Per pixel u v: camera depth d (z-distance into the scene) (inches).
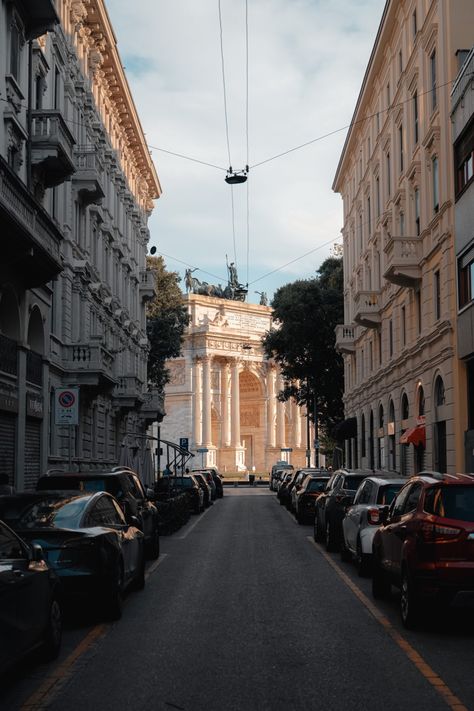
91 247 1492.4
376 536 532.4
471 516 419.8
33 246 856.9
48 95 1156.5
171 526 1062.4
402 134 1489.9
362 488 709.3
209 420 3969.0
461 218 1084.5
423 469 1306.6
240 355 4109.3
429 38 1238.3
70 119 1316.4
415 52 1331.2
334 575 655.1
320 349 2404.0
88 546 448.1
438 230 1200.8
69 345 1261.1
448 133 1147.3
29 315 1022.4
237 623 457.1
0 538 346.3
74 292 1332.4
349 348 2084.2
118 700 307.3
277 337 2454.5
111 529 484.4
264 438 4318.4
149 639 415.5
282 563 737.0
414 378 1373.0
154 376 2561.5
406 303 1425.9
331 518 826.8
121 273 1863.9
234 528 1168.2
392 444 1619.1
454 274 1122.7
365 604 517.3
